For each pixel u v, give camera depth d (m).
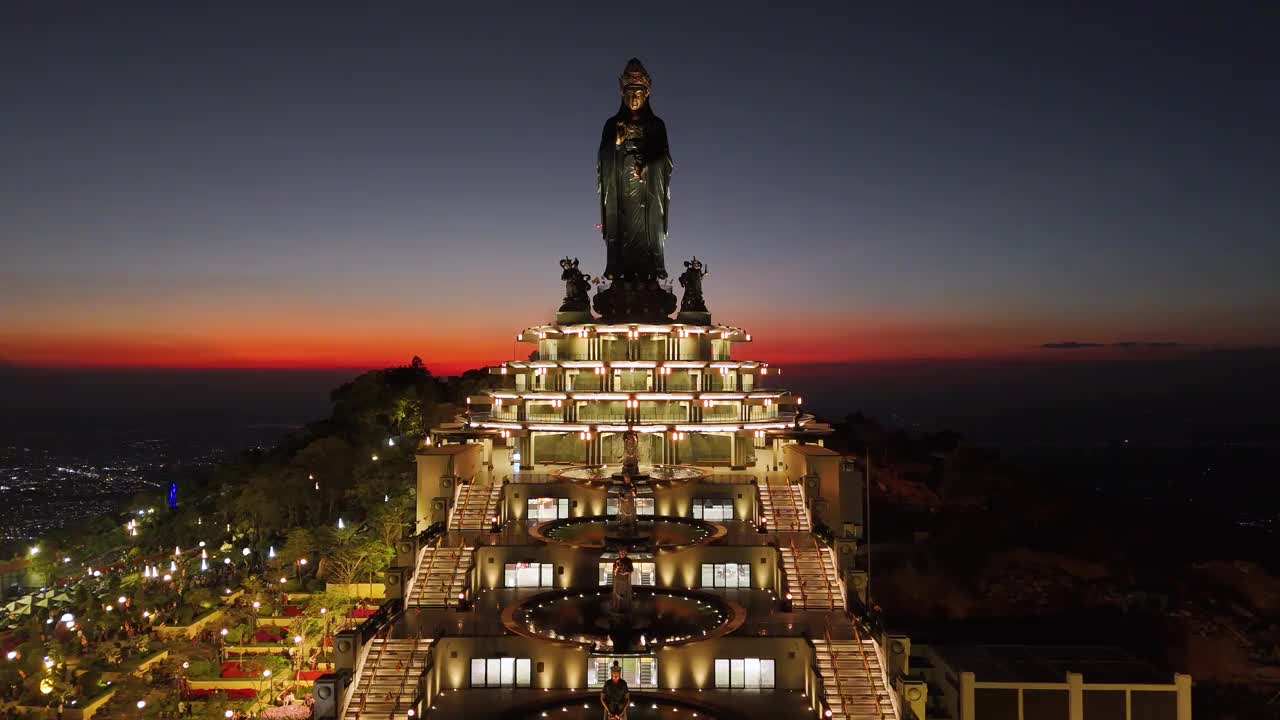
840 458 88.94
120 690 80.06
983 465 136.75
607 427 97.38
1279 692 97.56
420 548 79.69
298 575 104.56
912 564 115.25
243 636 91.19
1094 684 79.56
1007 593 110.19
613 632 61.00
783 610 74.06
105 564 119.88
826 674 66.44
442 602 75.62
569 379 102.50
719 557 79.06
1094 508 131.38
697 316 107.94
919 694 62.47
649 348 104.44
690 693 67.62
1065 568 115.12
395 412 145.88
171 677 84.12
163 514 127.38
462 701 66.44
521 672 68.62
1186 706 78.50
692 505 90.44
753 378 107.50
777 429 101.62
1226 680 99.81
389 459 121.75
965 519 124.12
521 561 79.56
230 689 84.25
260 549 113.06
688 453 101.56
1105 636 105.06
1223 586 113.25
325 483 119.38
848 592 74.50
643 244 112.31
